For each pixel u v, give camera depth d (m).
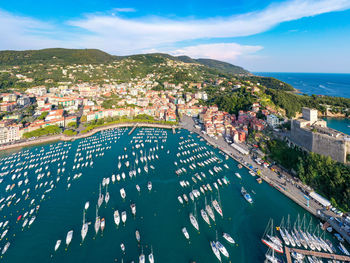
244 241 63.19
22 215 74.75
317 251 58.16
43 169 110.06
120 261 56.31
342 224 66.19
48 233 66.44
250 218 73.31
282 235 64.25
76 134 162.38
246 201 83.06
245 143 140.00
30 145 145.12
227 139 149.75
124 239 64.06
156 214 75.69
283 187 89.31
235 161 118.06
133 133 174.62
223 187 92.81
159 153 131.50
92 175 104.25
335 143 86.12
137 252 59.34
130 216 74.38
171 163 117.25
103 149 138.38
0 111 192.25
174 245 61.91
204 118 194.00
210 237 65.00
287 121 143.50
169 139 158.88
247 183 95.50
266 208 78.62
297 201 79.56
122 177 101.62
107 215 75.00
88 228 68.88
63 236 65.25
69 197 85.94
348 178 76.62
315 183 85.81
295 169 97.69
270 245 60.44
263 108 184.88
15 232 66.75
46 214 75.38
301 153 103.50
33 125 161.50
